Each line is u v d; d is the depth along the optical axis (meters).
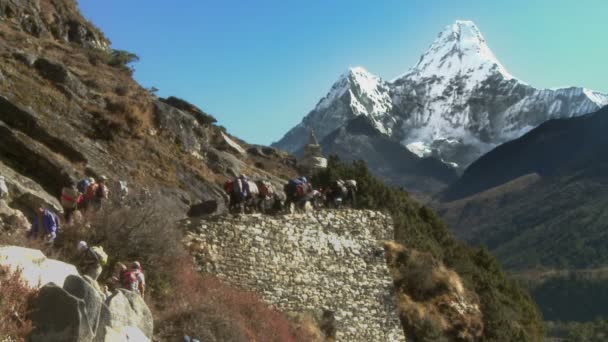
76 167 30.38
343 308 30.77
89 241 21.17
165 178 36.72
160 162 37.94
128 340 14.65
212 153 43.75
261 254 28.52
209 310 21.48
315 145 51.81
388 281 32.88
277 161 54.66
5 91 32.25
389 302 32.44
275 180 46.91
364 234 33.38
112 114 37.81
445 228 48.28
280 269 28.98
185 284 23.42
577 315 117.44
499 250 164.62
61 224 21.22
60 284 15.09
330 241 31.59
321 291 30.28
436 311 34.72
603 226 156.50
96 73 42.34
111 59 46.91
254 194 29.80
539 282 131.12
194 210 32.56
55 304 13.32
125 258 21.83
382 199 43.53
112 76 43.47
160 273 22.52
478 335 35.28
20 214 20.08
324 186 43.91
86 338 13.30
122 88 40.94
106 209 22.42
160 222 23.39
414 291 34.84
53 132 30.84
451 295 35.72
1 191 20.30
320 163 51.16
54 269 15.39
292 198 32.25
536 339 43.97
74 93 36.91
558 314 118.88
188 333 19.86
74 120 34.94
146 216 22.94
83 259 18.97
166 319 20.27
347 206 36.28
